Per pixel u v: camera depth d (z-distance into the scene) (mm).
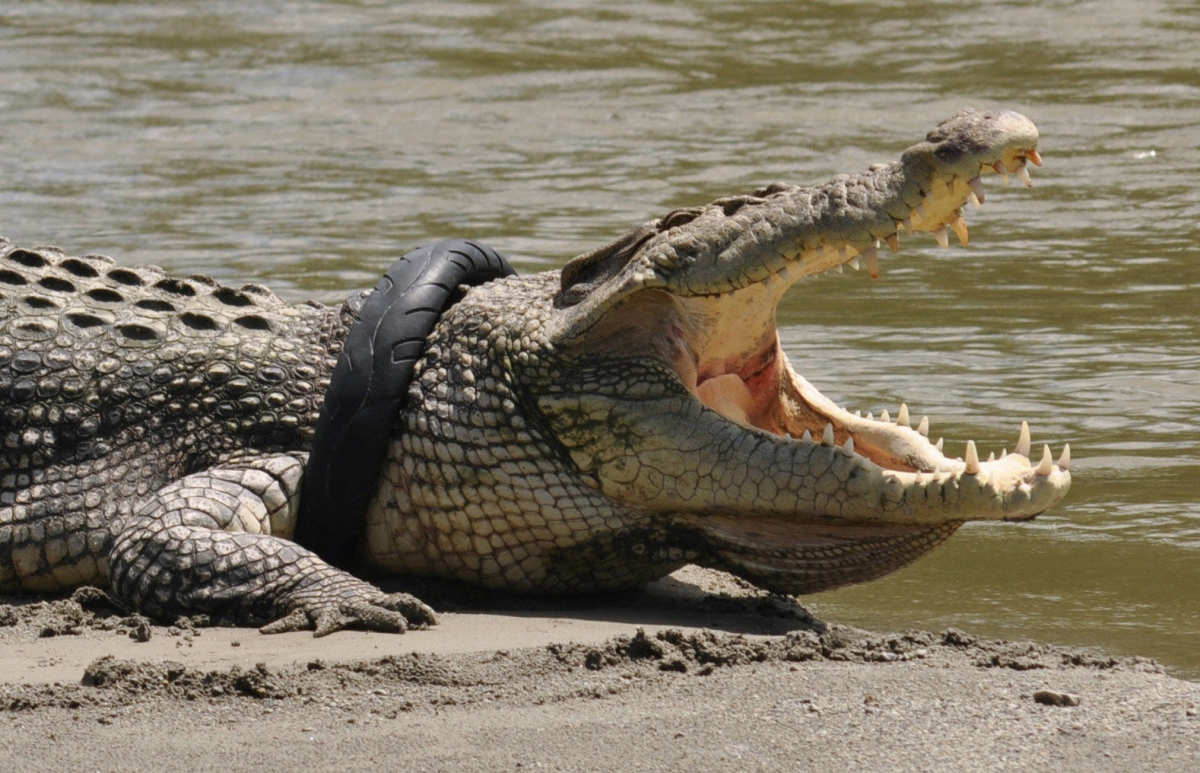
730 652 19156
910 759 15445
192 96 76375
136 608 22172
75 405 24031
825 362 37250
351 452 22703
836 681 17922
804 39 89000
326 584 21469
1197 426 32219
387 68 82312
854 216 20656
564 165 62406
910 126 68500
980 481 20391
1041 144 65375
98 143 66250
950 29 90125
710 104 73750
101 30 91875
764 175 60281
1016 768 15234
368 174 60938
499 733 16250
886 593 23766
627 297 21750
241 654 19625
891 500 20641
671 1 99688
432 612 21016
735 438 21312
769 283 21312
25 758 15641
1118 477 29203
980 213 55000
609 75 80500
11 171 60625
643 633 19156
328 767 15344
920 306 42906
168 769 15320
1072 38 86312
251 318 25062
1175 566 24672
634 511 21984
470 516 22500
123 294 25578
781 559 21797
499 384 22328
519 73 81188
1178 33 86375
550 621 21391
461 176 60469
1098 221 53375
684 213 21906
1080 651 19703
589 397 21750
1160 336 39375
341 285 43719
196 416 23938
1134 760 15430
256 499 22969
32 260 26422
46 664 19234
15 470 23766
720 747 15781
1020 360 37344
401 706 17281
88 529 23375
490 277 25125
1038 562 25078
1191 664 20000
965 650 19656
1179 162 61875
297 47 87625
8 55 84500
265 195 57062
